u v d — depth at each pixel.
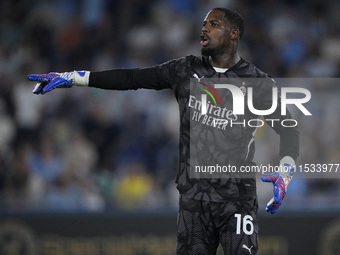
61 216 24.73
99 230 24.88
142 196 28.34
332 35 43.12
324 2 44.41
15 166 30.64
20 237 24.50
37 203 25.88
